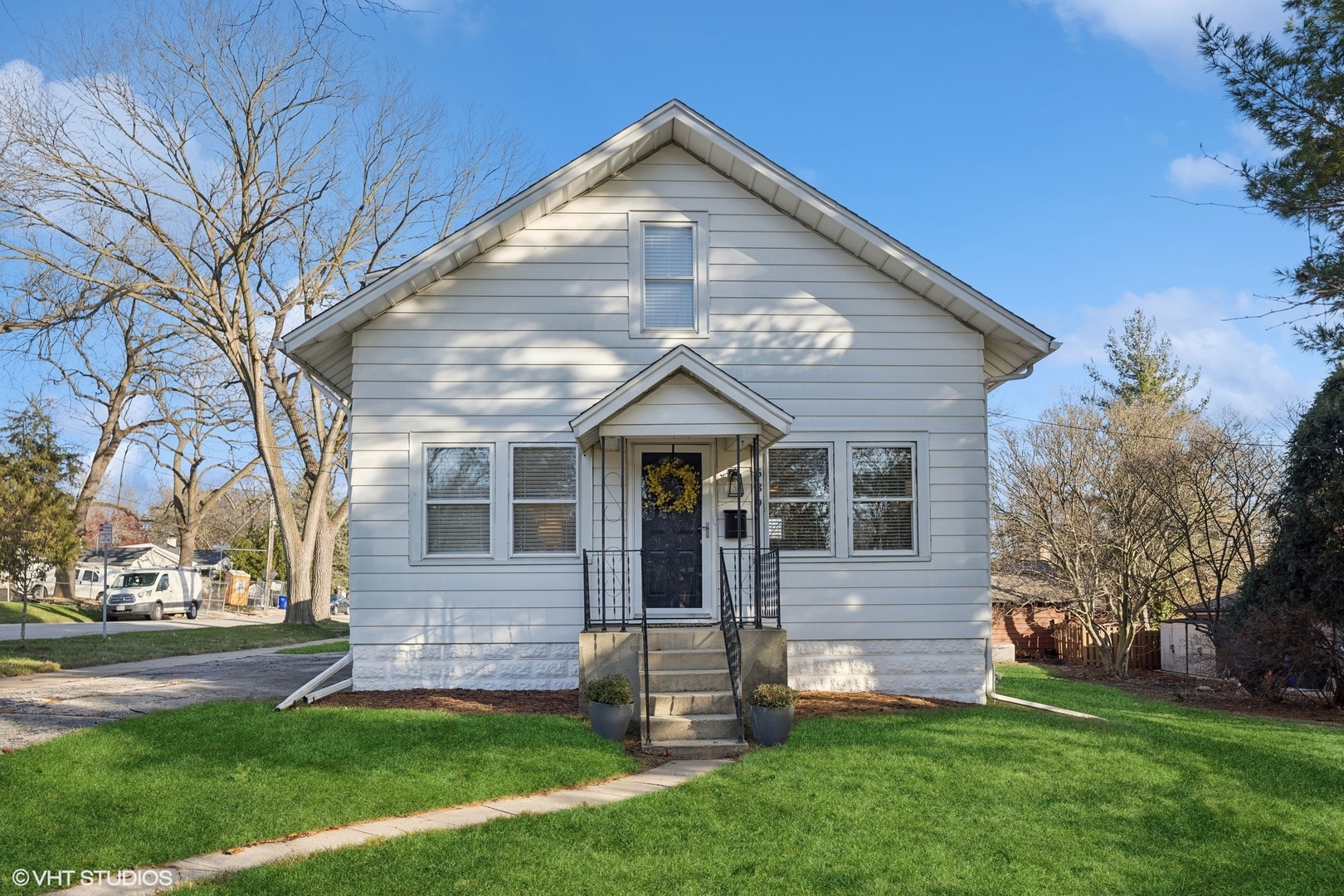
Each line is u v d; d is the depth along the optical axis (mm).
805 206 13734
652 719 10859
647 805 8281
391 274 13086
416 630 13344
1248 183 12562
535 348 13672
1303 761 10141
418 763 9242
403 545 13375
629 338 13742
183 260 29844
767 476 13867
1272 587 17547
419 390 13523
